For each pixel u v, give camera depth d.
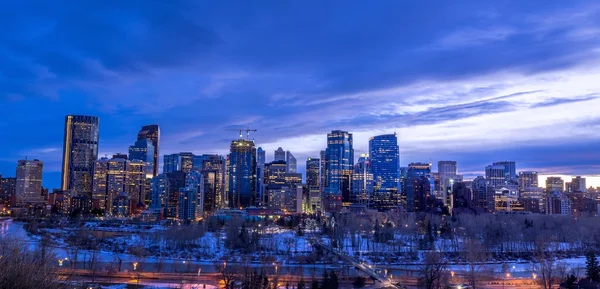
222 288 171.00
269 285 167.75
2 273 43.47
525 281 194.12
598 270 178.62
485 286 183.62
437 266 180.12
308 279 196.50
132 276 197.00
